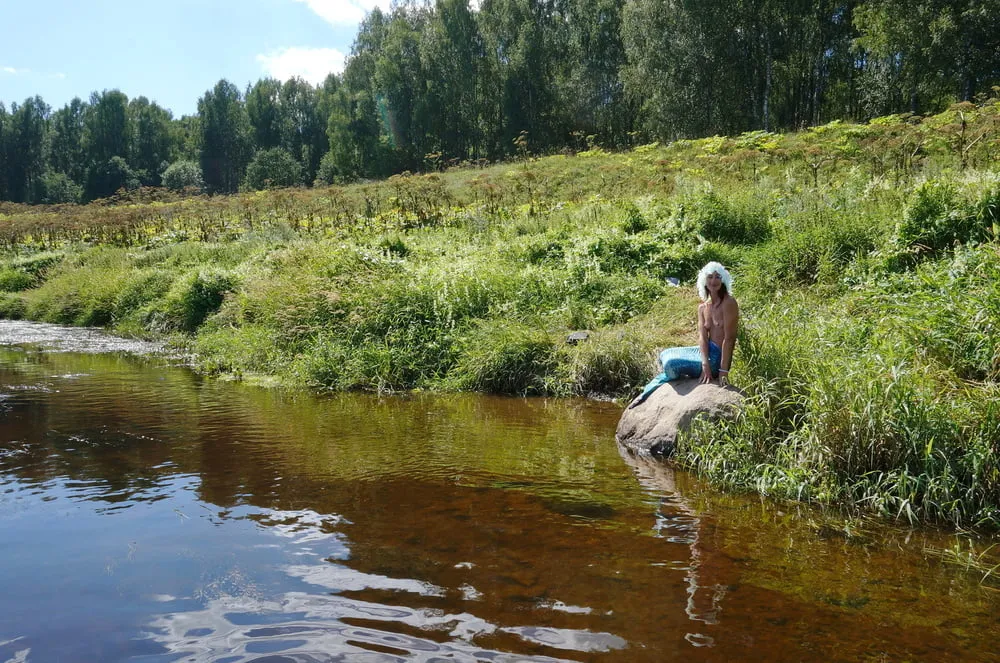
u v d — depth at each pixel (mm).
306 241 15969
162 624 2711
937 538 3805
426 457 5301
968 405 4461
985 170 11414
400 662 2451
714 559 3449
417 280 10617
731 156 19297
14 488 4410
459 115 60062
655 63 39656
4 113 97000
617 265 11000
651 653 2537
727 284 5465
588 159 27594
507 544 3592
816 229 9812
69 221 24422
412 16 70562
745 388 5266
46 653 2494
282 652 2510
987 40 31812
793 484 4473
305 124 88438
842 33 40188
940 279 6766
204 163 88625
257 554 3406
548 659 2484
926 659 2547
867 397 4508
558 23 56656
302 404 7473
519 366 8398
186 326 13438
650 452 5465
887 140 16375
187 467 4938
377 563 3320
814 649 2596
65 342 12828
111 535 3637
